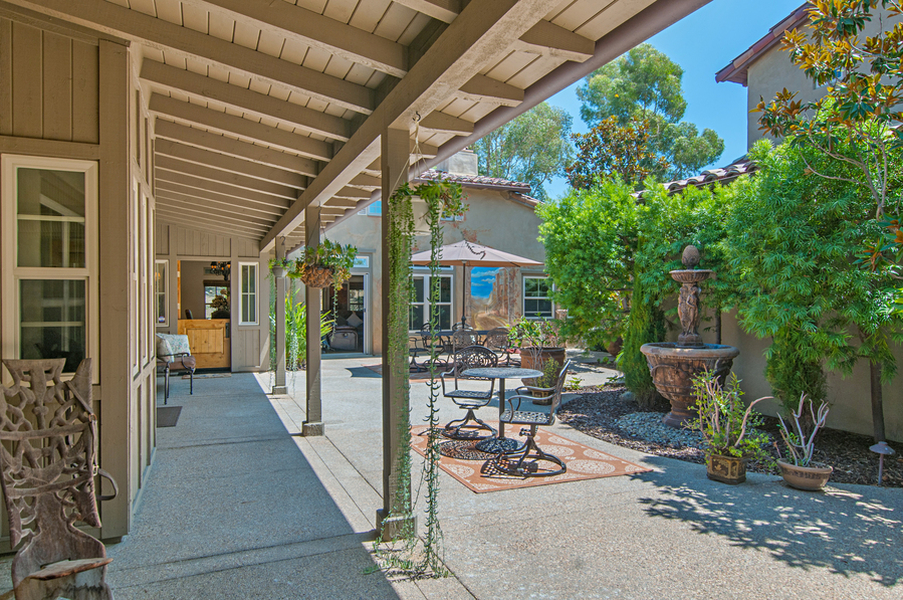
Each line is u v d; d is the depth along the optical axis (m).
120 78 3.15
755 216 5.10
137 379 3.59
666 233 6.79
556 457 4.77
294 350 9.15
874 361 4.66
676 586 2.62
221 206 7.73
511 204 14.90
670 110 26.28
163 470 4.50
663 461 4.76
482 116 3.44
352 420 6.45
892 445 5.05
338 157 4.25
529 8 1.90
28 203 3.04
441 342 10.62
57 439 2.51
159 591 2.58
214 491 4.00
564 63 2.69
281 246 8.28
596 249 7.80
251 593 2.56
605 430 5.83
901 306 4.08
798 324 4.97
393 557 2.89
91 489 2.52
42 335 3.07
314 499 3.85
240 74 3.12
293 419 6.50
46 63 3.04
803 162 4.77
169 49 2.97
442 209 3.04
